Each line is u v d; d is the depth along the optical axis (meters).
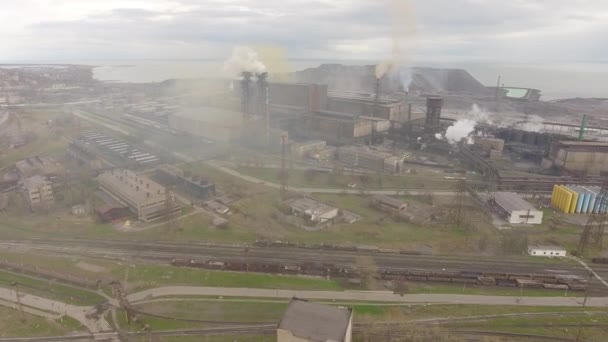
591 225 96.56
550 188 134.38
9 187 129.88
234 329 65.88
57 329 65.88
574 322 67.94
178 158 164.62
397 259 89.44
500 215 112.88
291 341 54.19
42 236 99.31
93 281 79.44
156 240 97.50
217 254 91.00
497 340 63.50
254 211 114.00
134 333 64.88
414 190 133.25
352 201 123.69
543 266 86.81
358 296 75.12
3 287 77.88
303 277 81.31
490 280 79.62
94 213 111.38
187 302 72.75
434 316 69.25
